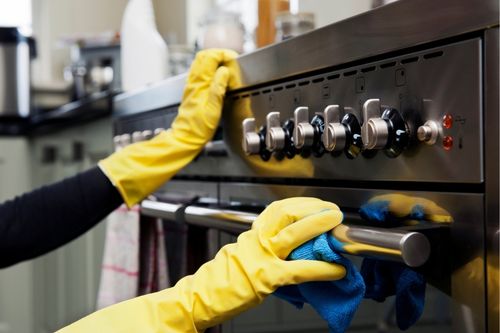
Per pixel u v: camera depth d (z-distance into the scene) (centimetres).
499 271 45
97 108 142
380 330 62
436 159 50
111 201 93
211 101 85
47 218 94
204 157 94
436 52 50
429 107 51
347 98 60
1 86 228
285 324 75
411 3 51
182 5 197
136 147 93
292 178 71
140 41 130
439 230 49
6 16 284
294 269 49
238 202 83
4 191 231
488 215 46
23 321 239
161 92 103
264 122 75
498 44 45
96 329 53
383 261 55
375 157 57
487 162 46
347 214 59
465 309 48
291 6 99
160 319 53
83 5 259
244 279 52
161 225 101
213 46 108
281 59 70
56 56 265
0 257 94
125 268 104
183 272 94
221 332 81
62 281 200
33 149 233
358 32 57
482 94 46
